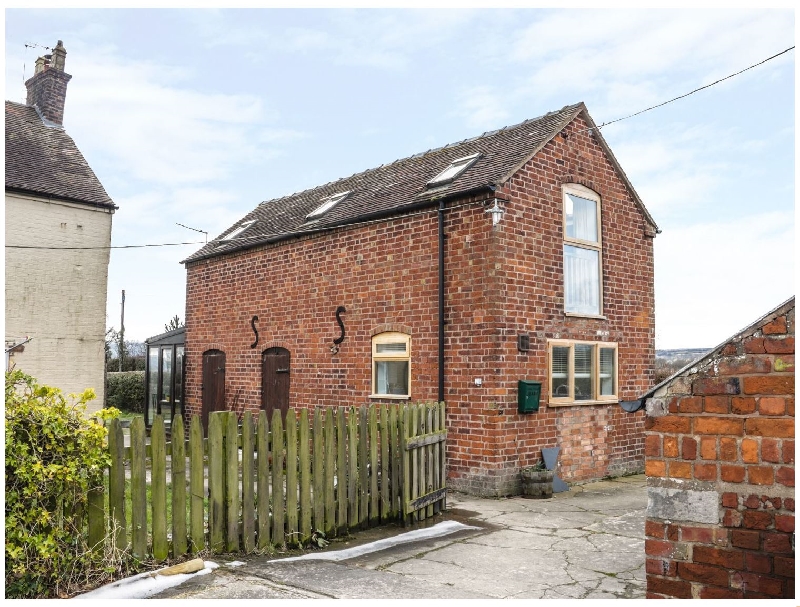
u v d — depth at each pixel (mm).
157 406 17719
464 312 10656
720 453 3859
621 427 12297
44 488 4871
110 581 5164
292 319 13805
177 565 5535
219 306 15844
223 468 6160
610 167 12578
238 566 5832
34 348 14234
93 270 15141
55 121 17250
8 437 4727
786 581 3613
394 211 11758
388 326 11828
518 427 10477
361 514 7621
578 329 11617
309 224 13766
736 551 3773
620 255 12625
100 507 5250
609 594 5359
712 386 3910
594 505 9523
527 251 10820
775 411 3703
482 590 5410
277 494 6512
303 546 6762
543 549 6883
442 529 7805
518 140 11945
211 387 15859
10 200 14148
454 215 10922
